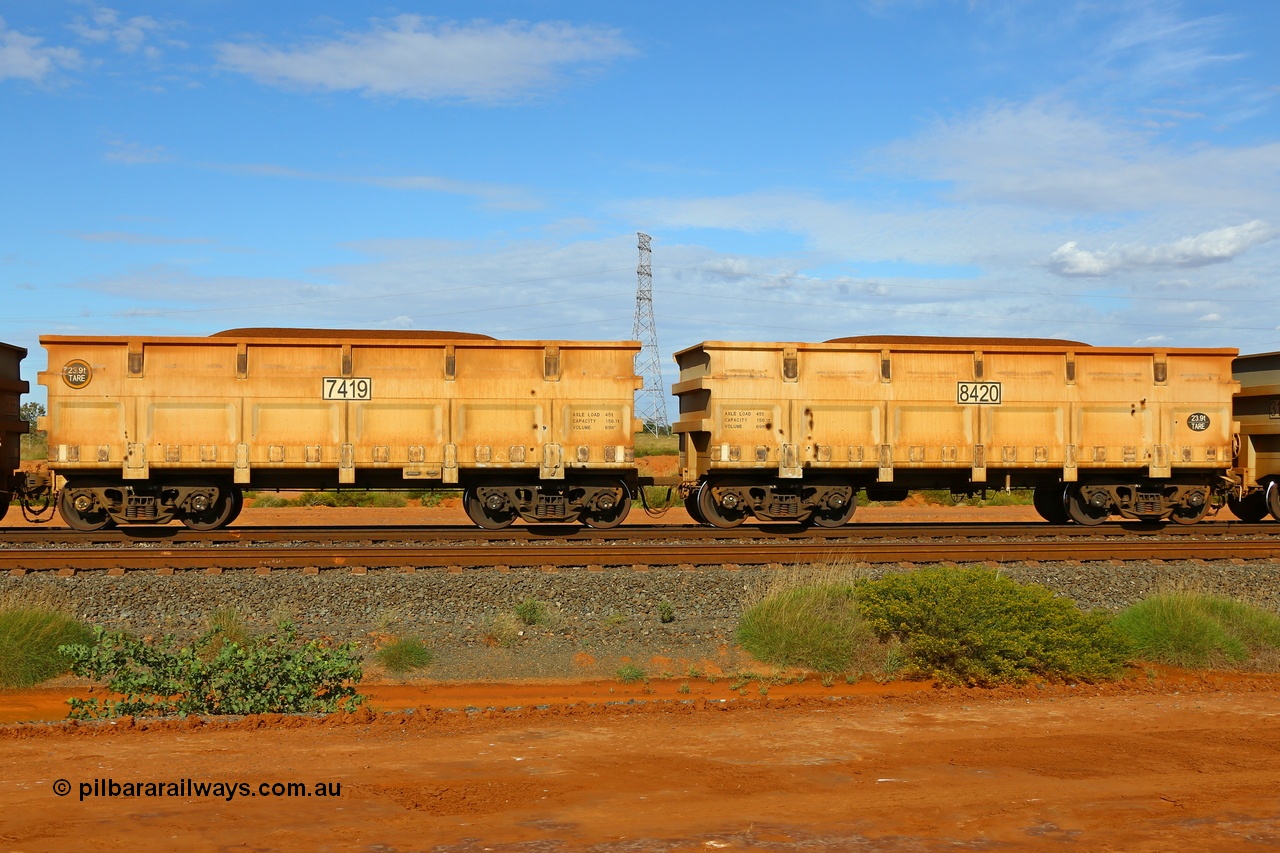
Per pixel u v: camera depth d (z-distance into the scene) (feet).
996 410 60.75
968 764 22.82
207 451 54.75
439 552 47.65
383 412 55.88
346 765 22.48
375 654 35.47
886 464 59.57
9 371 60.18
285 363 55.42
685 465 64.08
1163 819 18.98
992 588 36.01
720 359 58.65
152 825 18.31
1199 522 66.54
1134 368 62.18
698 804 19.76
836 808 19.54
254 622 38.47
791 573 42.75
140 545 51.21
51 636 34.19
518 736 25.34
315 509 90.48
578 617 39.78
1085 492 63.36
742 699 30.35
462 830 18.15
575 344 56.90
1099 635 34.88
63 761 22.81
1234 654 36.78
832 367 59.47
